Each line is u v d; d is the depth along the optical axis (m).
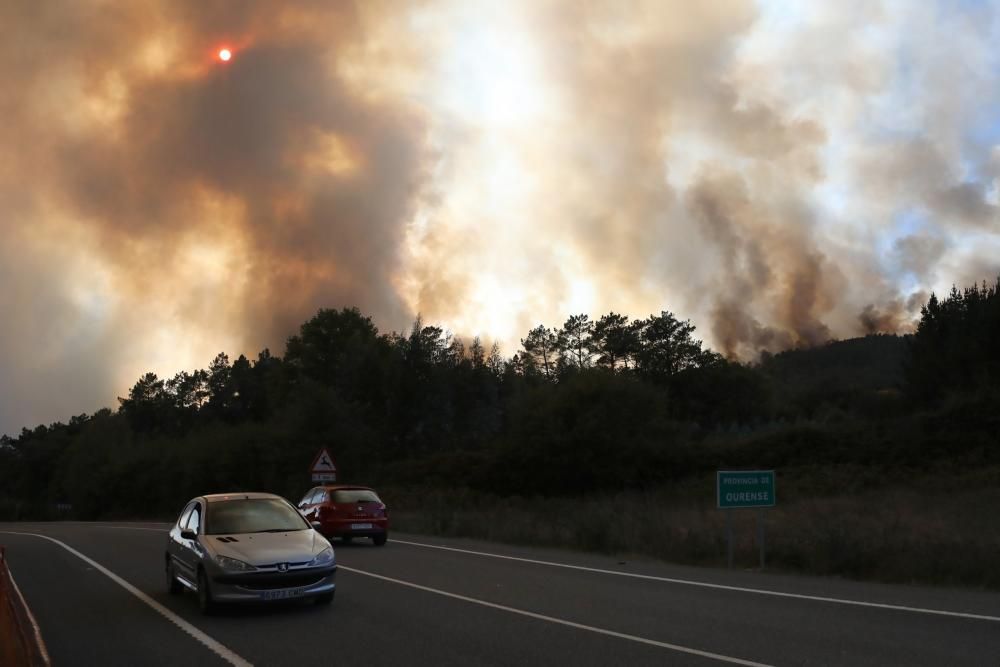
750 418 85.38
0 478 134.12
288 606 13.02
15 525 48.47
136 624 11.81
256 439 63.59
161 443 84.25
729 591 14.52
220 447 66.44
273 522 13.53
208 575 12.15
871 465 44.75
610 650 9.72
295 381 91.94
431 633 10.82
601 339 91.88
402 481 59.34
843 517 25.59
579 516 28.11
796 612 12.24
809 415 81.19
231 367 123.75
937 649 9.65
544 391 54.88
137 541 28.41
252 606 12.98
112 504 87.06
